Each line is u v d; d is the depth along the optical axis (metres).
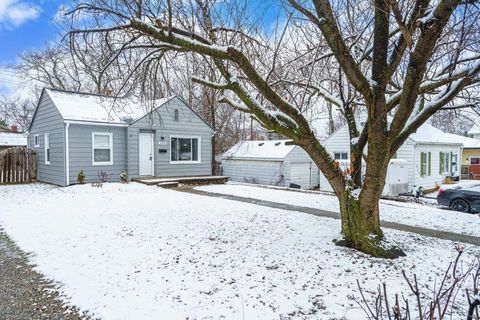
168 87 6.27
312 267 4.22
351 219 4.93
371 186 4.52
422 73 3.53
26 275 4.20
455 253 4.82
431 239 5.73
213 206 9.00
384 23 4.06
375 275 3.94
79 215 7.70
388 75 4.02
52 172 14.02
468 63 4.41
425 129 18.70
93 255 4.85
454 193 9.88
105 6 4.36
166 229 6.31
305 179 19.72
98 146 13.74
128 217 7.45
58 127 13.28
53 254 4.96
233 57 4.11
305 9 3.95
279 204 9.51
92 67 5.57
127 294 3.57
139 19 4.14
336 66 6.12
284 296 3.43
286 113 4.65
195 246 5.20
